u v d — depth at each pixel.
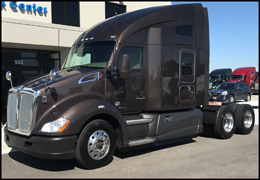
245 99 18.58
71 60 6.34
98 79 5.38
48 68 12.54
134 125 5.79
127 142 5.46
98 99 5.29
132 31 5.98
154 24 6.33
